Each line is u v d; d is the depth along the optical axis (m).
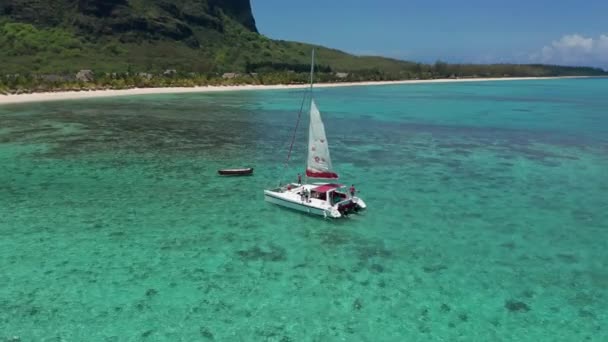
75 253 24.66
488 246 26.34
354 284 21.89
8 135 56.41
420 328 18.48
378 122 76.00
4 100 90.81
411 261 24.39
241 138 58.16
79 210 31.22
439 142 57.69
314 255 24.95
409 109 98.19
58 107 84.62
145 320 18.69
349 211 30.73
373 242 26.72
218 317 18.98
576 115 89.38
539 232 28.44
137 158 46.12
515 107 106.19
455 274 22.98
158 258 24.25
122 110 83.56
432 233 28.11
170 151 49.66
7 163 43.16
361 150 52.16
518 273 23.16
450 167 44.38
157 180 38.59
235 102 104.94
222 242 26.42
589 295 21.14
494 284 22.05
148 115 77.69
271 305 19.95
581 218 30.86
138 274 22.47
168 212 31.11
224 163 44.69
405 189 36.91
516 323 18.89
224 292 20.94
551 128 70.44
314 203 30.16
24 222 28.88
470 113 91.44
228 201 33.47
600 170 43.69
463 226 29.27
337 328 18.41
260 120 74.81
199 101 104.62
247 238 27.02
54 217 29.83
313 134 29.77
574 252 25.66
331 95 136.00
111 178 38.94
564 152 52.00
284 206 31.84
